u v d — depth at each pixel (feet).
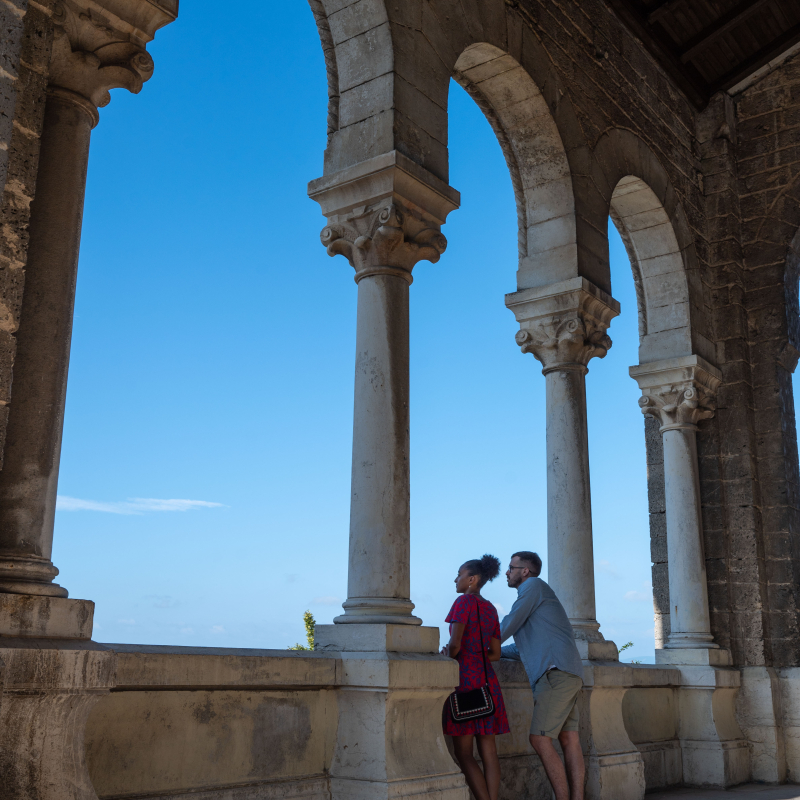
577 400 23.93
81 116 12.15
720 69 34.32
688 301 31.04
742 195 34.37
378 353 17.30
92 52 12.24
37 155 10.90
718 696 28.19
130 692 12.33
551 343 24.20
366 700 15.16
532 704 20.68
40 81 11.12
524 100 24.75
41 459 11.07
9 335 10.16
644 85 31.09
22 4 9.88
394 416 17.03
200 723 13.24
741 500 30.86
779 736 28.71
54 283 11.52
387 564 16.31
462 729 16.49
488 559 17.84
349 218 18.24
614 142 27.94
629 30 30.73
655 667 26.81
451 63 20.79
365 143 18.72
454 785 15.65
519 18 24.09
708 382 31.35
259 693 14.19
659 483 32.65
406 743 15.38
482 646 16.88
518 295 24.84
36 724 10.29
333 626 16.10
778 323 32.42
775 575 30.40
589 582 22.84
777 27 33.06
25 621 10.34
